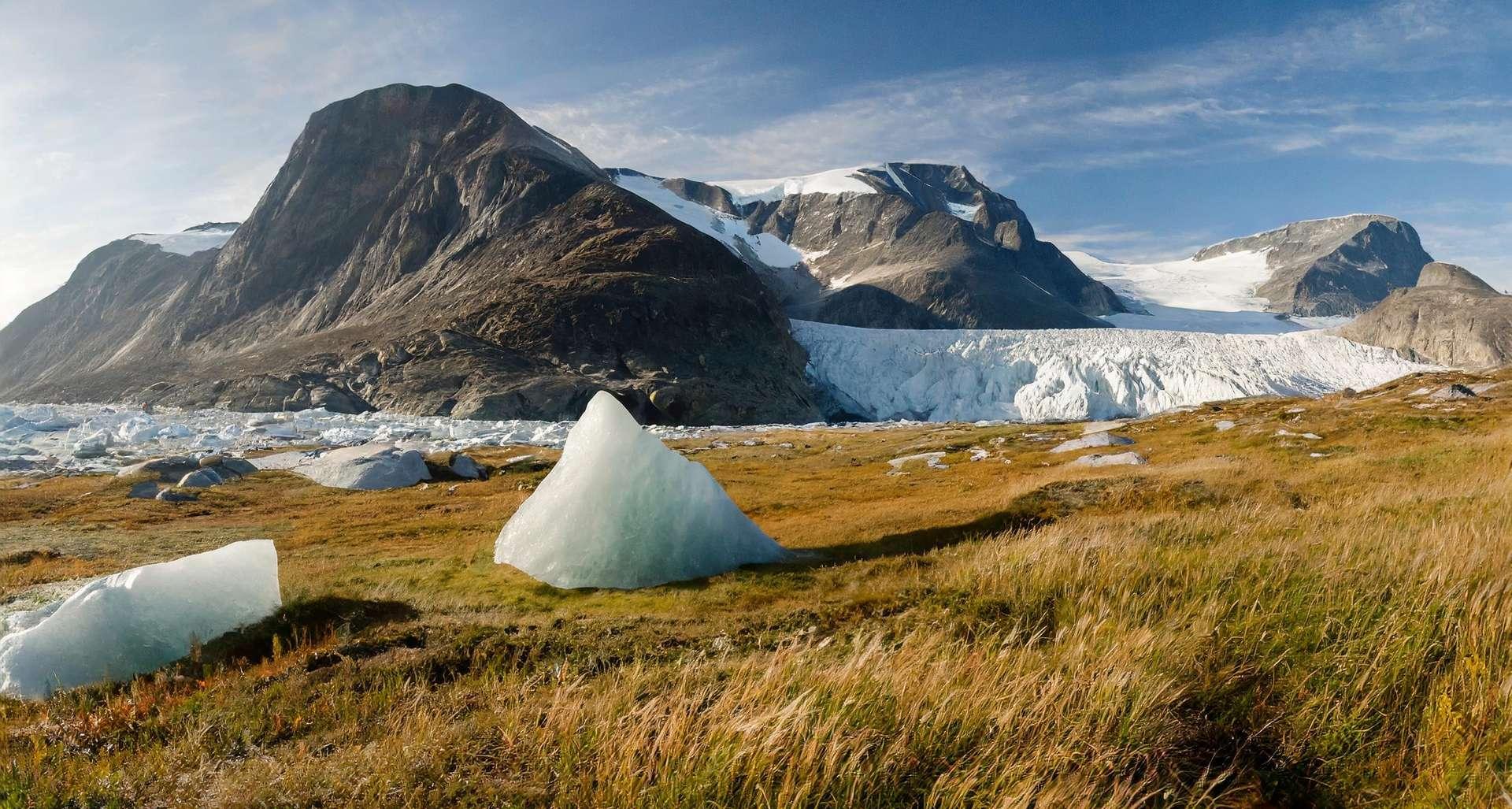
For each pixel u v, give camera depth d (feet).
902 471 163.63
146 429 291.58
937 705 23.49
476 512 129.29
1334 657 25.82
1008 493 93.61
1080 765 21.01
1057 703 23.62
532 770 22.44
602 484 66.18
